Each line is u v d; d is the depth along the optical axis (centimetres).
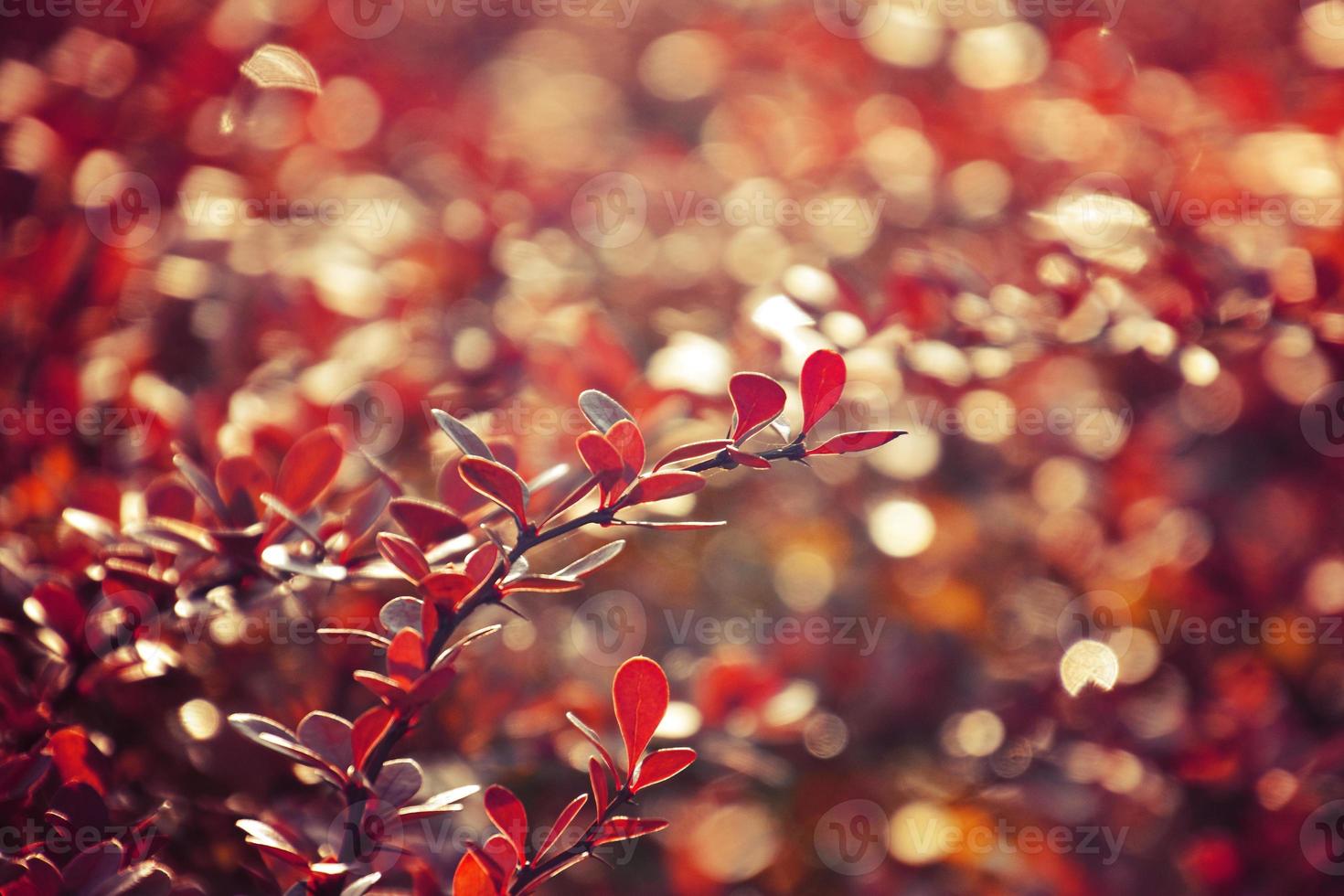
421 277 106
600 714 84
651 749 84
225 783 77
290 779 78
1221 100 108
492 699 84
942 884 93
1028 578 115
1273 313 80
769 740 85
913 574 113
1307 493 100
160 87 97
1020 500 115
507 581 65
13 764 69
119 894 66
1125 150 111
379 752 66
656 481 65
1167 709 96
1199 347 80
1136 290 82
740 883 96
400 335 91
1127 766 92
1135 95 114
